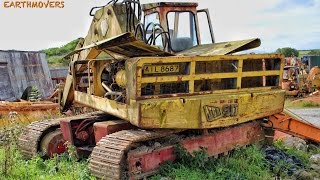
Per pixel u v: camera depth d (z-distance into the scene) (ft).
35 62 71.10
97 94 26.04
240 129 28.76
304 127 30.73
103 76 26.07
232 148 27.94
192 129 24.95
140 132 22.61
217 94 25.00
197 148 25.39
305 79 88.07
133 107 21.61
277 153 28.99
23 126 31.63
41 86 70.54
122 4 27.53
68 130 26.84
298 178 24.14
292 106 73.61
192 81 23.70
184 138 24.80
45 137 27.71
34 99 51.88
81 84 28.91
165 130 23.30
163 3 29.37
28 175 23.38
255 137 30.19
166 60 22.35
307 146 31.17
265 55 27.66
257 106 27.04
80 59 29.81
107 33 27.71
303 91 86.58
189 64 23.53
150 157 22.62
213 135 26.45
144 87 22.47
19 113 42.24
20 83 67.46
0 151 27.71
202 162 23.89
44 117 41.52
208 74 24.41
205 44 30.25
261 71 27.53
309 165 26.94
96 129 24.63
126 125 24.59
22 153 27.71
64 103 32.07
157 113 21.89
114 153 20.83
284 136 35.27
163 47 27.96
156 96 22.18
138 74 21.48
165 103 22.12
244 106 26.08
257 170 24.59
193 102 23.24
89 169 21.99
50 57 125.49
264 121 30.83
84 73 29.32
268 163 26.09
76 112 36.11
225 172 23.44
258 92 27.25
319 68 89.92
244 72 26.45
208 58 24.23
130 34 22.52
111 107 23.75
